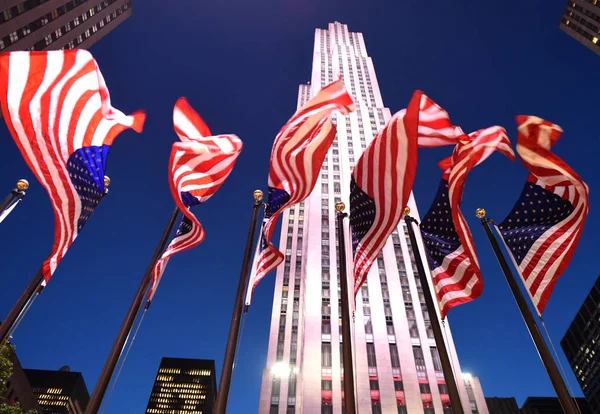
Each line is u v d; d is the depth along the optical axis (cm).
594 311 14462
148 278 1406
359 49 15638
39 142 1260
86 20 8525
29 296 1178
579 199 1444
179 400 18112
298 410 5344
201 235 1500
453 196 1400
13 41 6575
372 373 5553
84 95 1374
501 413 9231
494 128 1492
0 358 3325
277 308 6856
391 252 7412
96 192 1408
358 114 11000
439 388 5462
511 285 1439
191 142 1625
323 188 8775
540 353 1234
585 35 9175
